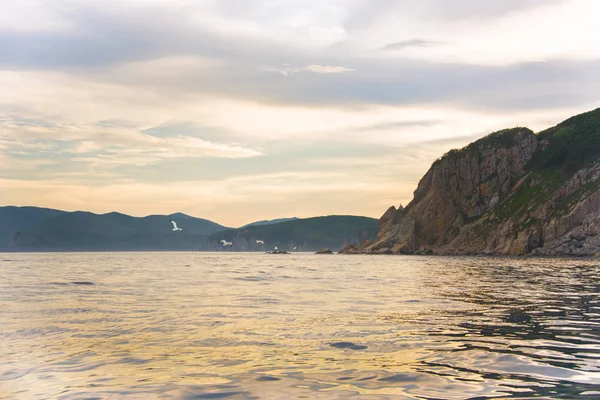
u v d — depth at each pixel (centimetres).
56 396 1091
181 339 1739
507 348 1540
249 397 1070
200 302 2933
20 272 7119
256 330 1911
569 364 1329
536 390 1091
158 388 1140
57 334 1844
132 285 4394
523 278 5359
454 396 1059
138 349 1570
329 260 14050
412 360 1395
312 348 1573
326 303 2859
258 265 10100
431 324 2041
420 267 8662
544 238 16075
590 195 15738
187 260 14800
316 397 1065
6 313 2445
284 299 3102
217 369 1314
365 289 3888
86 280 5147
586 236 15000
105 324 2080
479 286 4203
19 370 1316
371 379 1201
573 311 2459
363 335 1791
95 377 1241
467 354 1460
